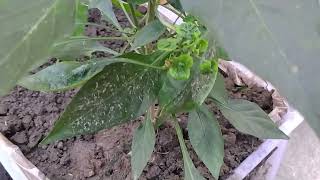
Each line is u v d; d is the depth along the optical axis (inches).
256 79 12.9
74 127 7.5
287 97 3.3
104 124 7.8
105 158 11.8
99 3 9.7
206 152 9.8
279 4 3.5
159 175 11.6
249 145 12.1
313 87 3.3
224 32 3.4
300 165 16.5
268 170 12.7
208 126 10.0
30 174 11.1
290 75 3.3
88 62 8.2
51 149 11.9
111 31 14.5
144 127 9.6
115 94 7.7
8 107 12.7
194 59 7.7
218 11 3.4
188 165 9.9
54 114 12.7
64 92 13.0
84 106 7.5
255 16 3.4
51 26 4.1
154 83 8.0
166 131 12.0
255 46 3.4
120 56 7.7
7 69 3.9
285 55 3.4
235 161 11.7
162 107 8.4
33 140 12.1
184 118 12.4
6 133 12.2
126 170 11.6
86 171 11.6
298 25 3.4
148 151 9.4
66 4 4.2
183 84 7.9
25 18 4.1
